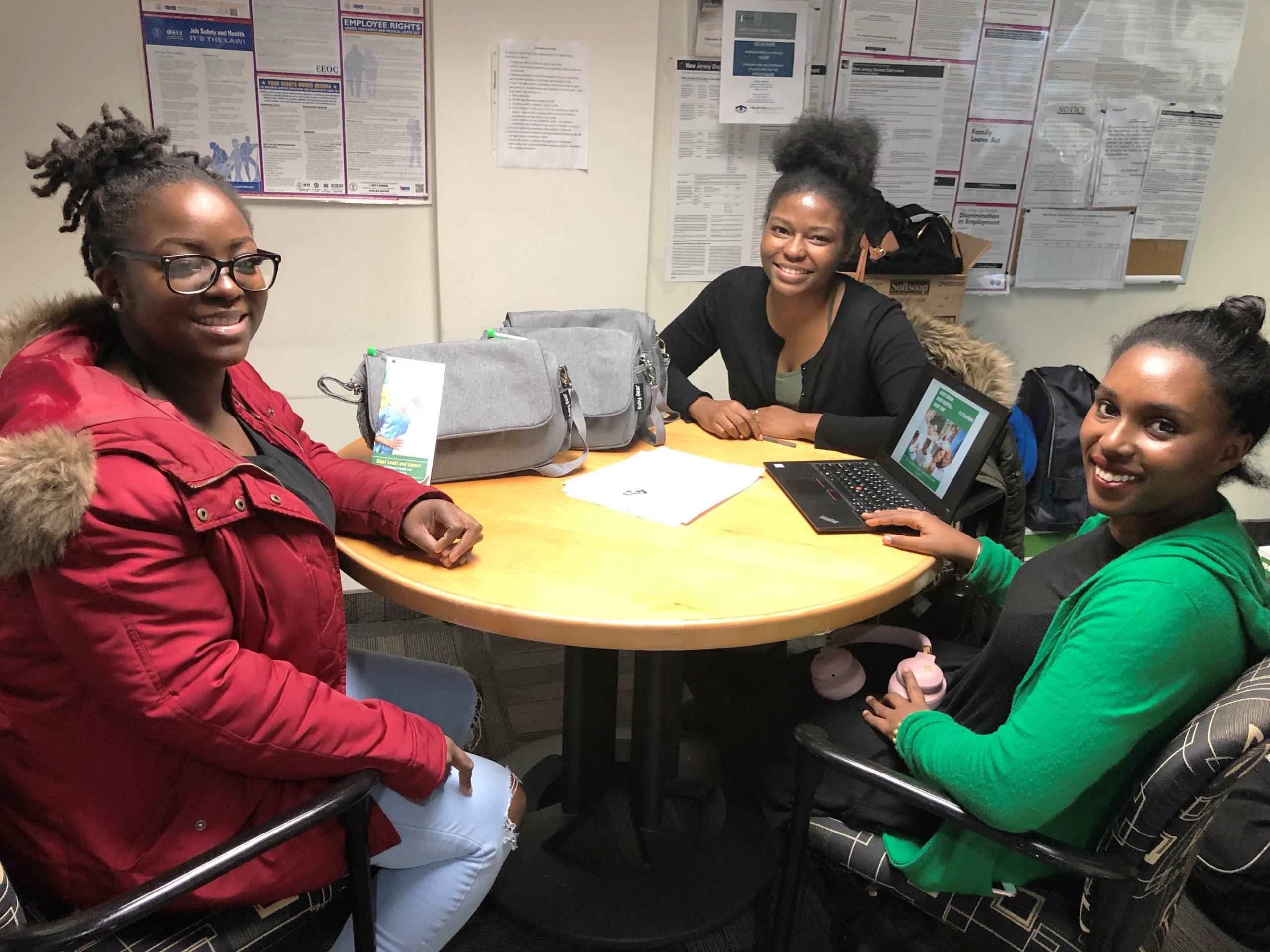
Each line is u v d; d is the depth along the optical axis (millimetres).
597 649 1536
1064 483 2264
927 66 2467
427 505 1247
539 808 1707
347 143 2186
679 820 1753
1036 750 902
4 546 758
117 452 829
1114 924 930
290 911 976
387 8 2100
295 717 916
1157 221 2811
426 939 1121
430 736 1041
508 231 2305
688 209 2451
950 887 1032
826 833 1150
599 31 2195
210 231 928
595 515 1388
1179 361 897
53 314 1021
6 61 1951
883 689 1402
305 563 991
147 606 826
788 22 2299
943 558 1307
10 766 887
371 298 2330
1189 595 871
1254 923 1513
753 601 1118
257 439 1170
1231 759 808
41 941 727
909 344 1827
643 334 1790
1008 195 2660
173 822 915
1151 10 2557
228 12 2029
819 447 1781
